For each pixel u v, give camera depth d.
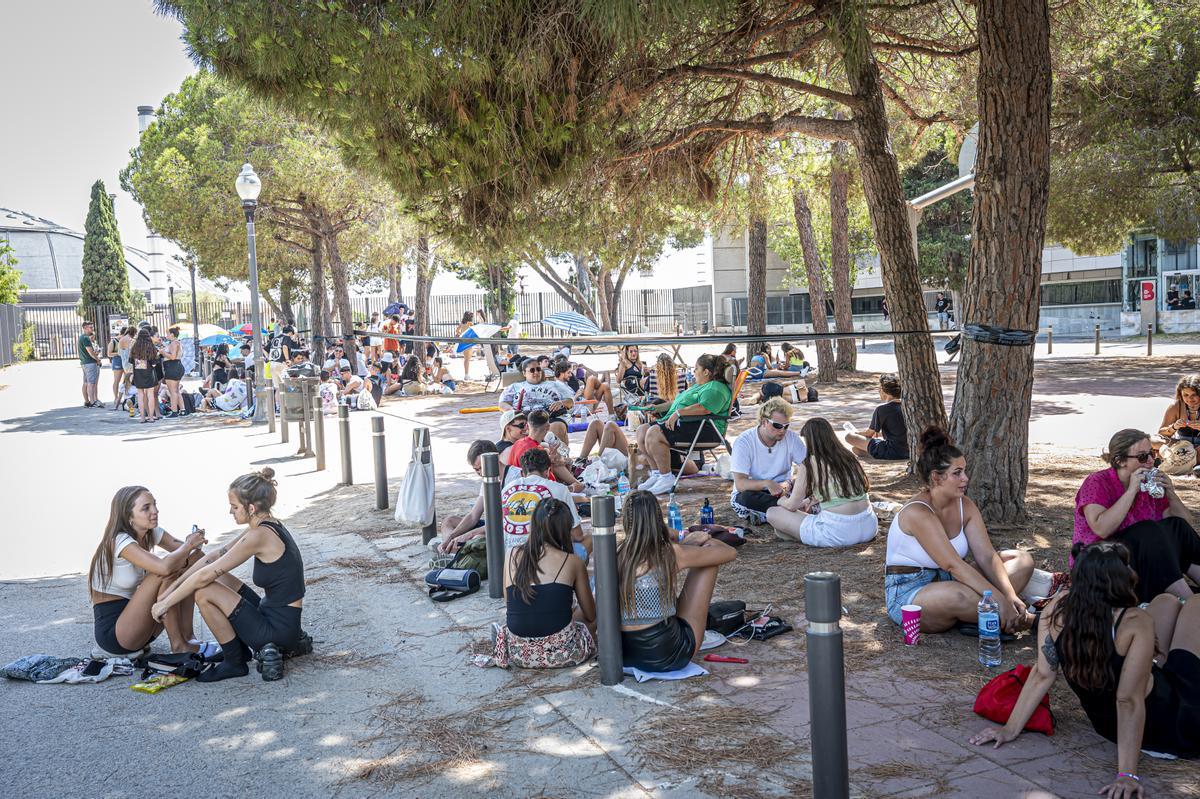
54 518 10.59
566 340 6.80
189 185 25.73
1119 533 5.51
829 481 7.74
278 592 5.73
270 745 4.65
